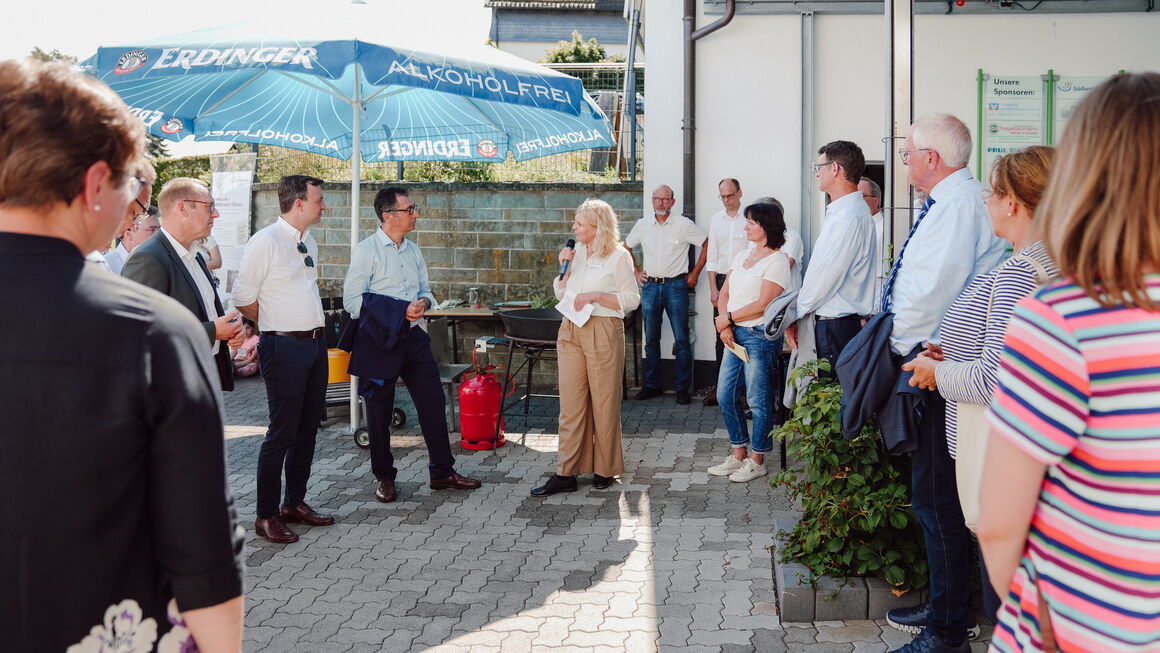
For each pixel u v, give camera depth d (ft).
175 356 4.64
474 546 15.53
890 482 12.14
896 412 10.44
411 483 19.39
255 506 18.03
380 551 15.35
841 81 27.09
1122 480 4.51
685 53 27.35
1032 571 4.93
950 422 9.56
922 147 10.80
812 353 15.96
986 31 26.27
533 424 24.81
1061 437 4.56
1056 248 4.63
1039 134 26.43
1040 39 26.14
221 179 36.11
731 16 26.37
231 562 4.78
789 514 16.81
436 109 26.48
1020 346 4.69
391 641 11.98
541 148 26.63
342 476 19.95
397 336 17.44
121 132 4.83
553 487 18.33
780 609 12.44
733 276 18.63
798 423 12.59
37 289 4.47
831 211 15.56
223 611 4.75
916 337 10.45
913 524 12.19
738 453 19.47
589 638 11.93
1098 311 4.48
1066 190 4.59
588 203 17.99
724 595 13.24
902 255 11.05
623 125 33.99
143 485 4.64
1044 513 4.84
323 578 14.19
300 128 26.76
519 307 27.78
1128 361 4.42
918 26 26.43
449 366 24.59
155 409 4.55
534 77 20.39
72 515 4.36
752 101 27.48
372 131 27.99
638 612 12.73
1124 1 25.80
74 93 4.67
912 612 11.78
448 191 31.71
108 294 4.60
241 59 17.99
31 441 4.35
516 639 11.96
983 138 26.50
